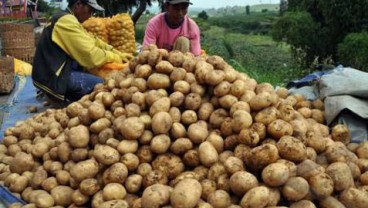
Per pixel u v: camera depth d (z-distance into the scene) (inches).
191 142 40.9
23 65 126.0
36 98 91.1
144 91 46.8
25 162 45.8
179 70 46.2
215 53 222.2
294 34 186.1
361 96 50.8
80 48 74.7
